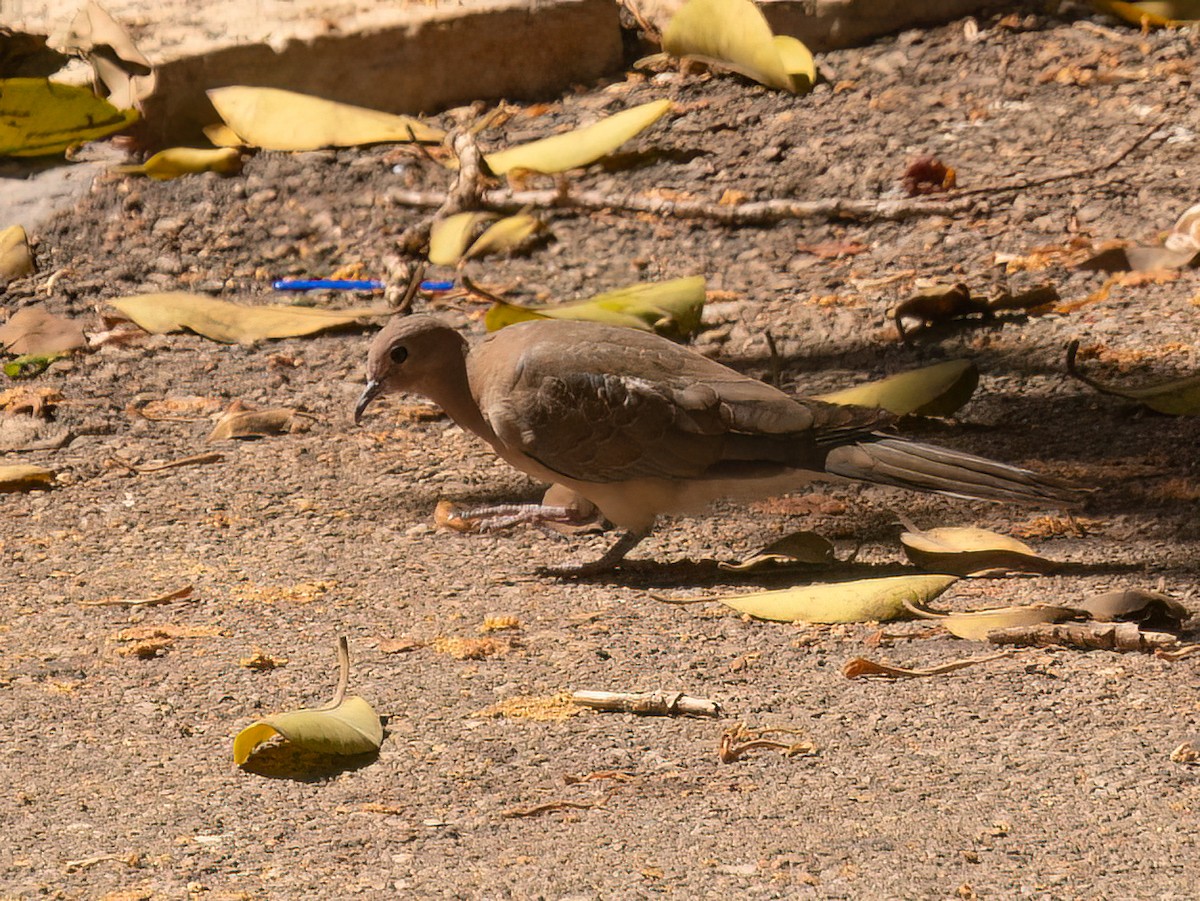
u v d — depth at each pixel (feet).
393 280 49.83
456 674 27.58
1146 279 46.98
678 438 30.42
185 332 47.37
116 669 27.86
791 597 29.89
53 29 59.67
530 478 37.40
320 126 56.80
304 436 40.47
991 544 31.53
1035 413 39.55
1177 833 21.63
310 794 23.44
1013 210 51.57
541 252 52.19
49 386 43.75
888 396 38.11
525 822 22.48
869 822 22.17
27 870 21.15
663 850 21.49
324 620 29.96
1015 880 20.49
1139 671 26.89
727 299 48.19
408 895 20.38
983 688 26.48
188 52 57.11
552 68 60.85
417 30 58.85
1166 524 33.09
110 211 54.29
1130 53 59.62
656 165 56.13
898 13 61.98
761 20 58.59
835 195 53.31
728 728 25.30
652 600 30.83
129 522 35.06
